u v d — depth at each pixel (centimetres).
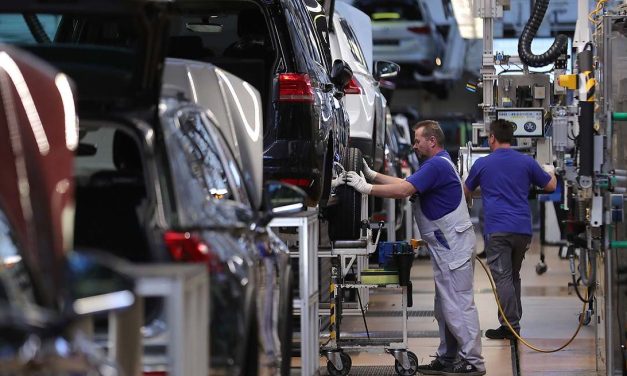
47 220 1078
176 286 1055
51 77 1141
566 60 3281
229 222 1387
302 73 2302
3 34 2409
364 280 2500
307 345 1866
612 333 2214
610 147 2175
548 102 3344
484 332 3167
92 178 1448
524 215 2784
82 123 1316
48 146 1116
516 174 2784
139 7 1295
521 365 2641
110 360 967
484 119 3469
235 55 2431
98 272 894
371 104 3509
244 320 1375
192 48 2441
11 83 1127
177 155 1329
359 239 2594
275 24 2300
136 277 1052
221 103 1800
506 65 3503
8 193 1099
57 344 870
